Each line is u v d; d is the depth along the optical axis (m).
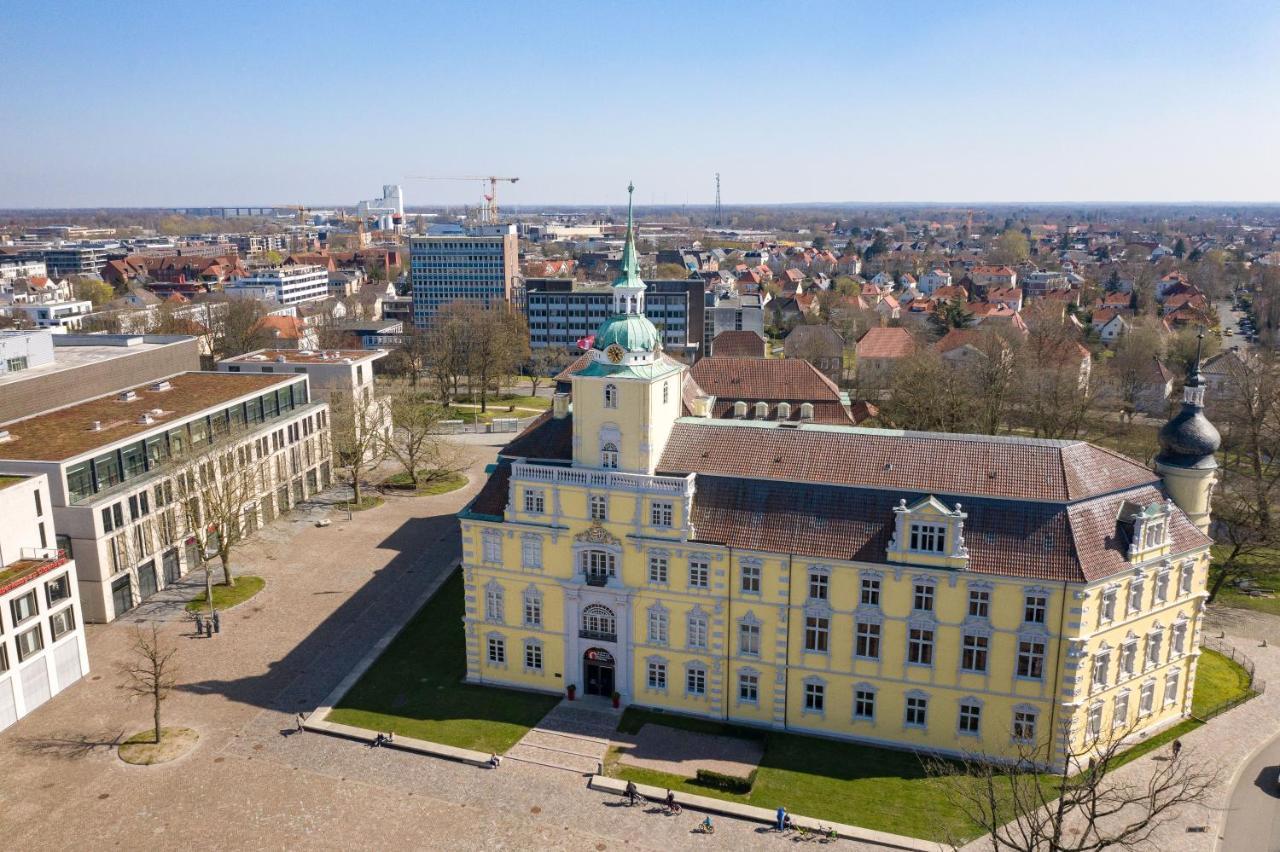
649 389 74.38
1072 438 144.12
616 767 70.31
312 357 161.88
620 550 76.75
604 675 80.88
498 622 81.94
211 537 114.88
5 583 77.62
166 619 97.06
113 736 74.94
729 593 74.38
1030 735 69.12
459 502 136.50
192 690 82.06
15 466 93.31
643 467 75.88
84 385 126.62
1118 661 70.00
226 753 72.31
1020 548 67.25
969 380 158.75
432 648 89.94
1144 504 71.25
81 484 96.56
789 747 72.81
